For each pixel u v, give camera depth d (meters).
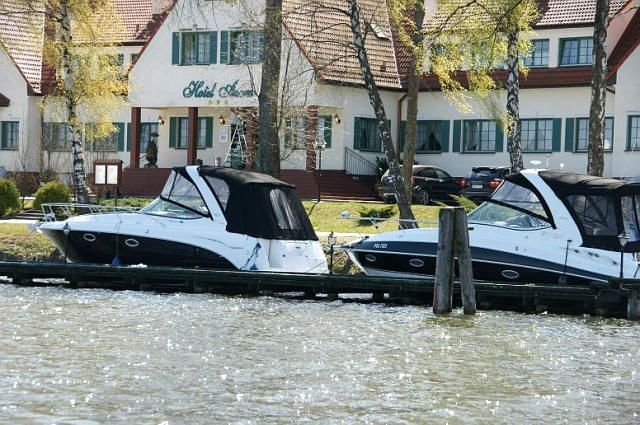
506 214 94.31
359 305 93.69
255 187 101.75
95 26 146.25
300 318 86.38
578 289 88.00
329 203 145.75
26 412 56.16
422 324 84.25
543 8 166.88
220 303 93.56
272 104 128.38
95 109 146.62
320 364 68.62
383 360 70.44
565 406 59.75
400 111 175.88
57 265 101.81
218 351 72.06
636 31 161.12
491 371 67.88
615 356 73.06
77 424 54.38
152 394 60.12
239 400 59.34
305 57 160.00
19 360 67.75
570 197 92.69
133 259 102.56
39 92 192.50
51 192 148.25
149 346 73.19
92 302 93.00
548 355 73.12
